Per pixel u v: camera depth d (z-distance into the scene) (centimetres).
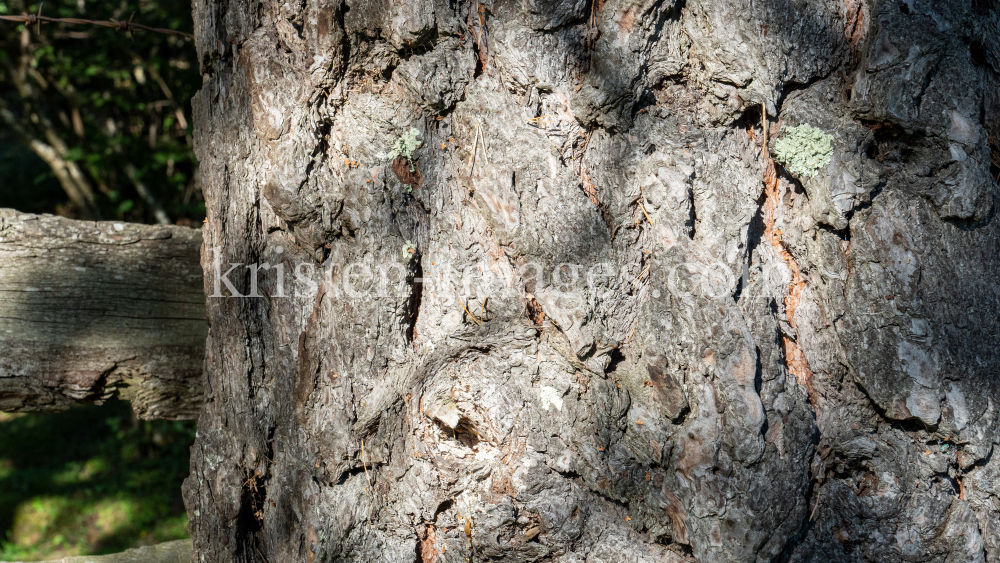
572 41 119
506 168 119
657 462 118
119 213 391
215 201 125
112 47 340
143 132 381
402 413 121
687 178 118
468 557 120
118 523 349
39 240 133
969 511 118
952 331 118
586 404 119
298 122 120
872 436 119
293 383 122
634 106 119
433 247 121
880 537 118
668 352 117
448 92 120
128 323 134
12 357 131
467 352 120
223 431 125
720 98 119
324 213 120
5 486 382
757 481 116
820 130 118
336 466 121
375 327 120
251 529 126
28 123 402
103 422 475
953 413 117
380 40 120
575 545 119
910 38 117
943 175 118
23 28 330
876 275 118
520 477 118
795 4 118
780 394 117
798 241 120
